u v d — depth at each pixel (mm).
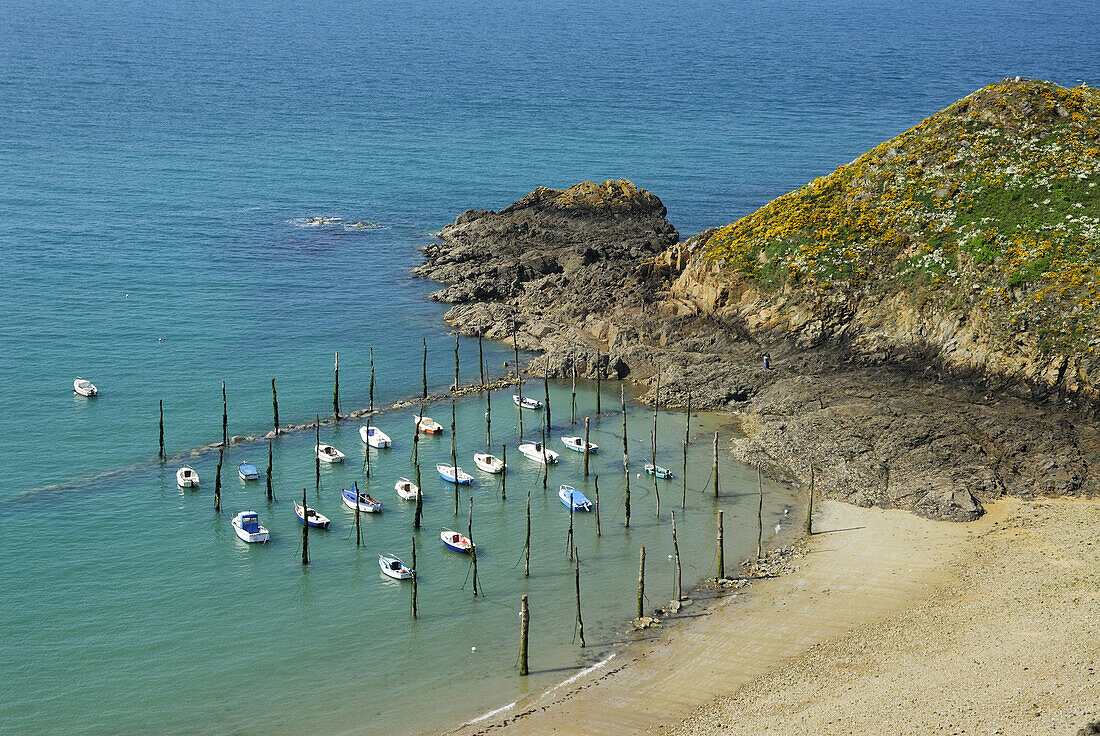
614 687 66938
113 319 141250
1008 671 62781
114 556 84688
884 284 120500
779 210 134250
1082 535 83062
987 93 134125
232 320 143500
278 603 78500
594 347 130500
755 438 107250
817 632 72125
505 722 63719
